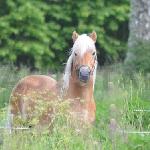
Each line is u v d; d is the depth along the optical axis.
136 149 15.42
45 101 15.80
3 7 40.91
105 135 15.41
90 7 41.47
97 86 22.38
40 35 39.47
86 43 15.70
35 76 17.05
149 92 20.08
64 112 15.23
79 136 14.83
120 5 42.06
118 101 16.94
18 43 39.09
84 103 15.80
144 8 29.00
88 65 15.52
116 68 25.67
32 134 14.94
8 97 20.11
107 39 41.78
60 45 40.56
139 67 25.25
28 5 39.44
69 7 41.16
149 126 17.20
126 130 15.73
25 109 16.42
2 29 39.44
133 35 28.78
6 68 23.00
